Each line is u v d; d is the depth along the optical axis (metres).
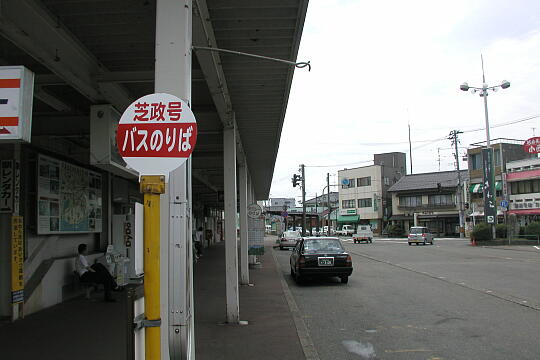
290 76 7.67
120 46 6.81
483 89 39.00
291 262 16.81
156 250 3.49
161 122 3.54
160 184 3.50
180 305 3.91
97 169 13.01
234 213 8.90
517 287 12.70
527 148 46.31
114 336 7.29
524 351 6.38
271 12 5.58
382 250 32.22
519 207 47.72
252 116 10.28
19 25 5.15
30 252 9.48
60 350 6.48
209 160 17.41
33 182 9.55
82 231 11.77
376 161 77.88
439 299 10.92
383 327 8.09
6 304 8.41
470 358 6.11
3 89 3.71
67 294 10.83
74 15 5.75
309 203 107.88
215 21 5.81
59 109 9.43
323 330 7.93
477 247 35.22
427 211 62.94
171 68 4.15
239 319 8.75
